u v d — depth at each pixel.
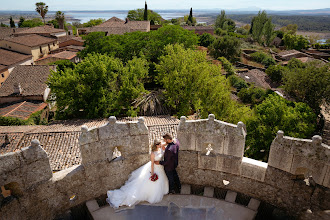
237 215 6.28
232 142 6.50
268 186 6.51
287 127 22.89
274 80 56.31
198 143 6.77
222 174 6.96
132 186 6.61
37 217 6.02
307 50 92.50
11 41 54.56
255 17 113.88
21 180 5.59
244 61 74.38
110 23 82.06
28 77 38.00
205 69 26.36
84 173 6.48
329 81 35.12
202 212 6.33
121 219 6.17
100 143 6.43
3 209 5.35
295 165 5.94
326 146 5.51
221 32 103.69
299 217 6.17
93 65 26.95
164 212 6.32
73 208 6.61
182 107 25.78
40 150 5.75
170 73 28.67
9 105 33.78
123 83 26.52
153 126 19.38
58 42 69.25
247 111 24.27
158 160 6.54
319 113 37.03
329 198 5.68
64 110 28.19
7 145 17.86
